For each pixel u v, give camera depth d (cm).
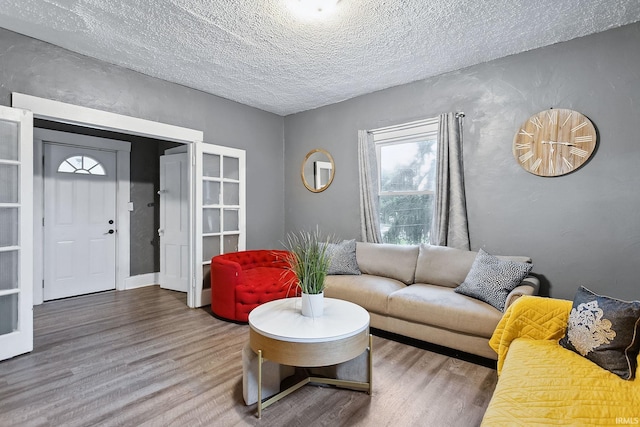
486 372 232
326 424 176
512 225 299
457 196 323
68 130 420
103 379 220
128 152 477
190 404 193
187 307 386
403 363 246
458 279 290
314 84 370
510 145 299
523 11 231
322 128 448
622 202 251
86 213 443
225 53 294
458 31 257
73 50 290
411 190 377
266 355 186
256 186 457
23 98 263
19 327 252
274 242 483
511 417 119
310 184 464
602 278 259
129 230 478
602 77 258
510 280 247
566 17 239
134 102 332
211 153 396
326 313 219
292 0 217
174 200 466
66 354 257
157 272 509
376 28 252
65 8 227
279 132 490
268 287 334
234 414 184
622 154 251
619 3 222
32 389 207
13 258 252
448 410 188
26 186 256
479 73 316
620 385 139
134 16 237
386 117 384
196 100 386
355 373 212
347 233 425
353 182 417
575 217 269
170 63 316
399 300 276
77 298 421
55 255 417
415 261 329
